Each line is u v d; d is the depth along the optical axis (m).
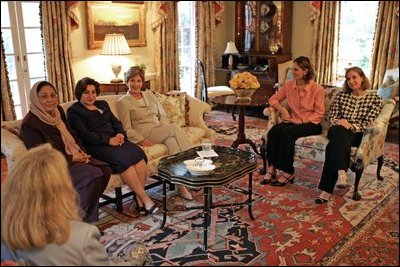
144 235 2.65
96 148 2.97
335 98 3.58
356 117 3.35
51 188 1.23
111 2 5.25
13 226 1.20
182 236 2.64
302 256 2.40
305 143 3.40
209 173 2.47
